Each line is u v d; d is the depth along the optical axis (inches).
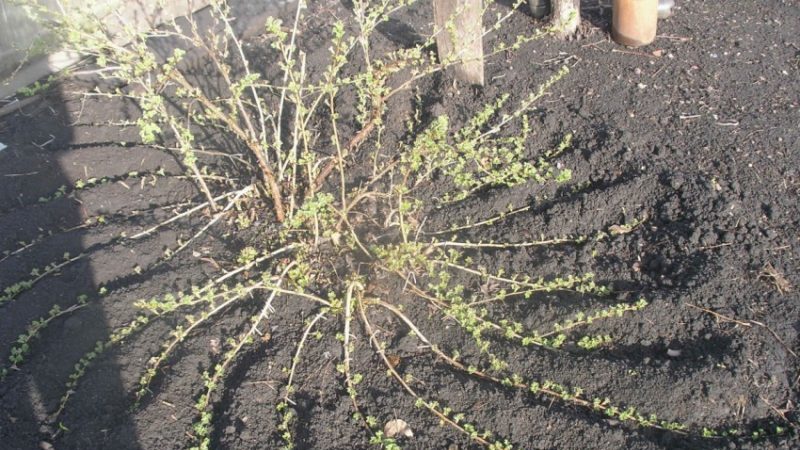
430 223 61.2
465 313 49.9
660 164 62.6
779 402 47.2
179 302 53.9
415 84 75.1
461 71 73.0
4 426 48.8
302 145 70.4
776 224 57.3
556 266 56.4
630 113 68.6
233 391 50.1
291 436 47.8
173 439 47.9
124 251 60.4
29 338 54.1
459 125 69.0
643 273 55.6
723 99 69.9
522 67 75.9
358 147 68.3
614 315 52.1
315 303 55.2
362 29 58.5
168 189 67.3
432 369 50.5
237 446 47.2
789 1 84.7
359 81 60.6
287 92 75.7
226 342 53.4
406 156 61.8
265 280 52.3
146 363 52.0
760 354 48.8
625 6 75.1
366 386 49.9
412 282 55.9
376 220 61.6
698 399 47.0
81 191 66.6
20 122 77.6
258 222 62.5
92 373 51.2
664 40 79.2
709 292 52.6
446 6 69.6
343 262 58.0
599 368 49.0
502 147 65.0
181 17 93.8
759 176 61.0
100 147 71.9
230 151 70.9
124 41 85.7
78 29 51.9
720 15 83.1
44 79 85.1
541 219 60.2
